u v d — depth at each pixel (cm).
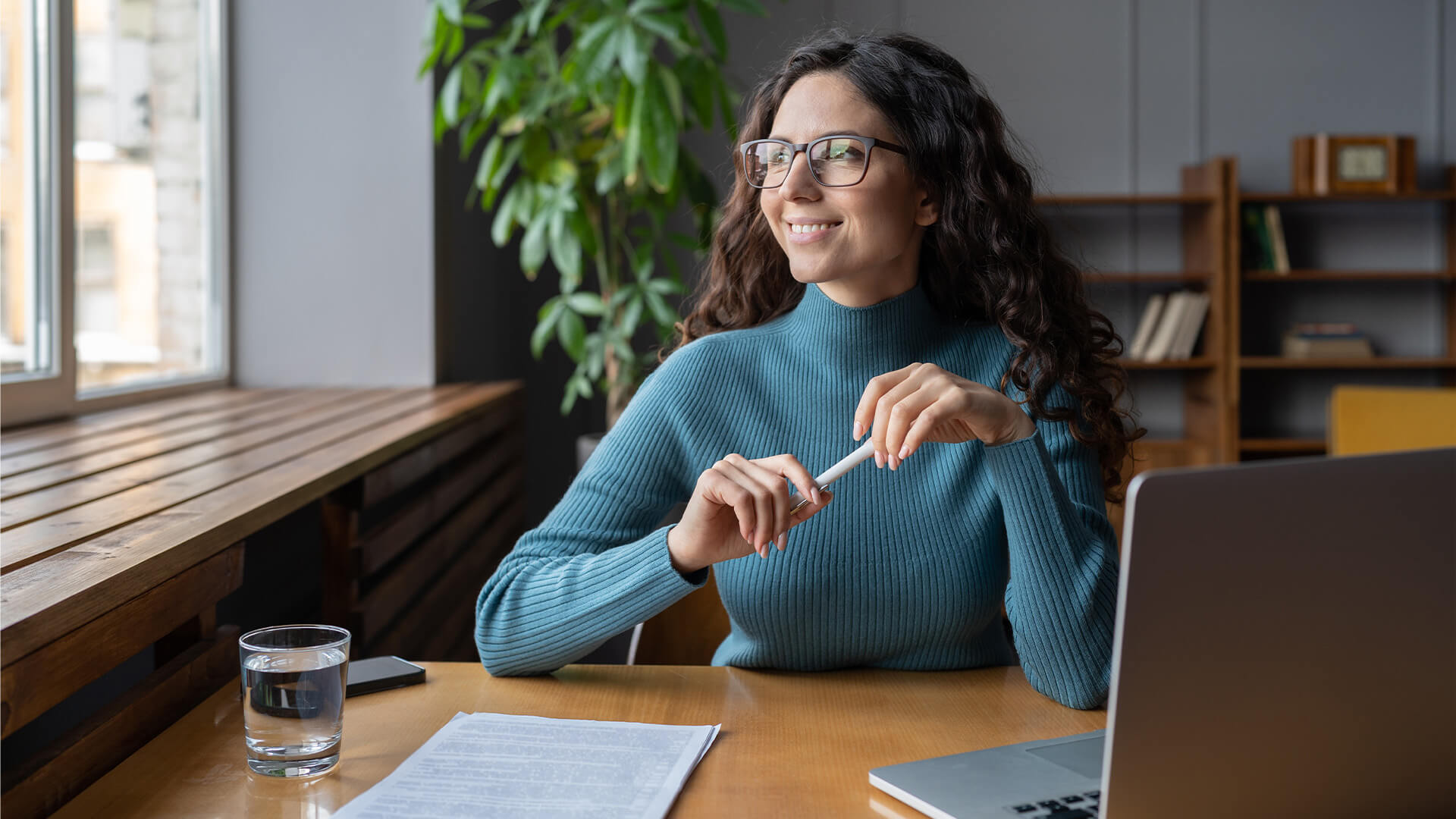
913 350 118
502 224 297
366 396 276
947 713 95
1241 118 429
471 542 276
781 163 110
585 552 112
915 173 110
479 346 361
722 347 121
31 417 205
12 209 203
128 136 249
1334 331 410
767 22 425
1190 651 60
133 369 254
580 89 267
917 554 109
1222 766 62
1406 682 65
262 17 297
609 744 85
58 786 79
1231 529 60
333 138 299
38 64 209
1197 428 423
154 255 262
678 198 305
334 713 81
